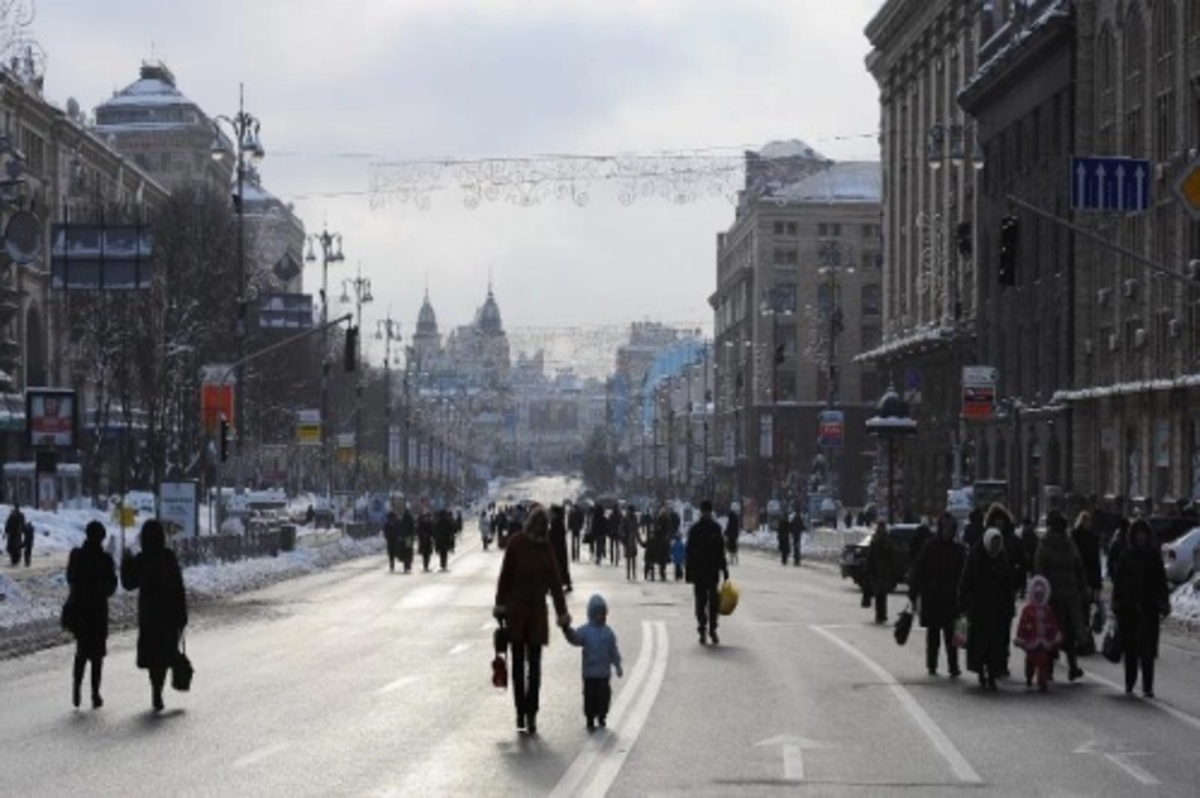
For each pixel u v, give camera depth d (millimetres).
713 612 46625
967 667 35938
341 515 158375
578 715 30797
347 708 32062
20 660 44031
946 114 160625
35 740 27750
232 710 31844
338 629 53312
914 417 165500
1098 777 23984
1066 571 37812
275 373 169375
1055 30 117500
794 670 39125
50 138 171000
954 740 27641
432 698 33719
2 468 137500
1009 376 132375
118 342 139250
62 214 172875
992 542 35531
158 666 31859
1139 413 104500
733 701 32938
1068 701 33500
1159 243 102562
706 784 23031
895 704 32594
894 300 184625
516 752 26156
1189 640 51031
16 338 155000
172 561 32219
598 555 108062
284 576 90750
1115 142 110750
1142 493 103688
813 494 159250
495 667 28609
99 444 143000
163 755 25969
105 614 32688
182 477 138000
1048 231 122375
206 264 147625
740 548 146625
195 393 141500
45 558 95875
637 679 36969
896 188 184750
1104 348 111625
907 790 22609
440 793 22297
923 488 161625
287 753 26125
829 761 25250
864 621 55906
